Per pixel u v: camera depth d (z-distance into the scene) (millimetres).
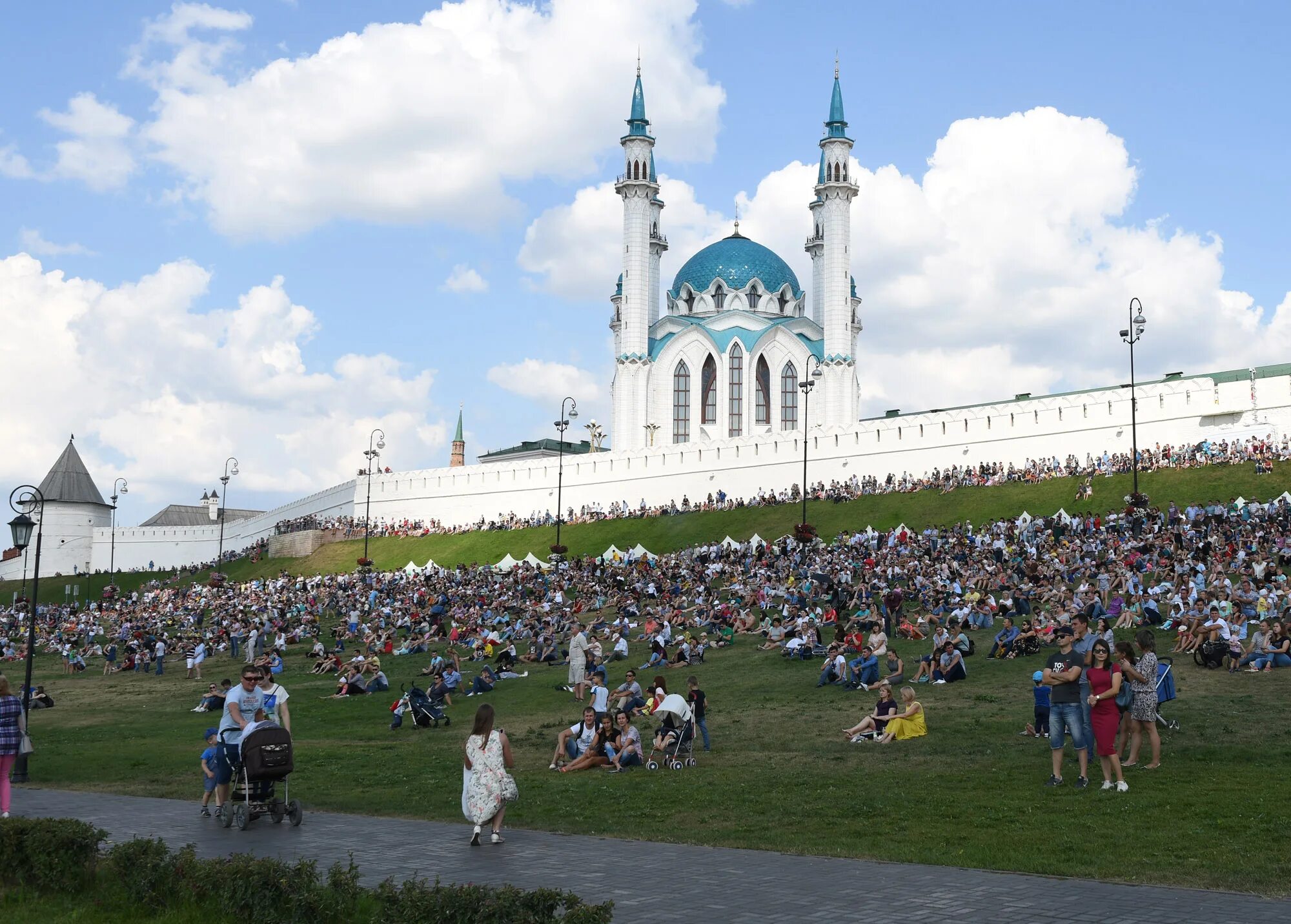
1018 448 109812
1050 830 20047
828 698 39875
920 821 21391
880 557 72500
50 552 174125
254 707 23609
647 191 154625
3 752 23484
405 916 14141
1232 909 14953
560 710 42375
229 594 107750
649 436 152250
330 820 23422
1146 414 102875
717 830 21375
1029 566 59500
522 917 13688
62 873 17812
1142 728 26281
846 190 149750
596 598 75188
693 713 31750
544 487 141750
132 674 68688
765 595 64812
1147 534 68188
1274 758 26031
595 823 22469
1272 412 96375
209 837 21453
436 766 30984
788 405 156875
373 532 144250
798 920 14719
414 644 65812
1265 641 37375
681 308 166875
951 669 40531
